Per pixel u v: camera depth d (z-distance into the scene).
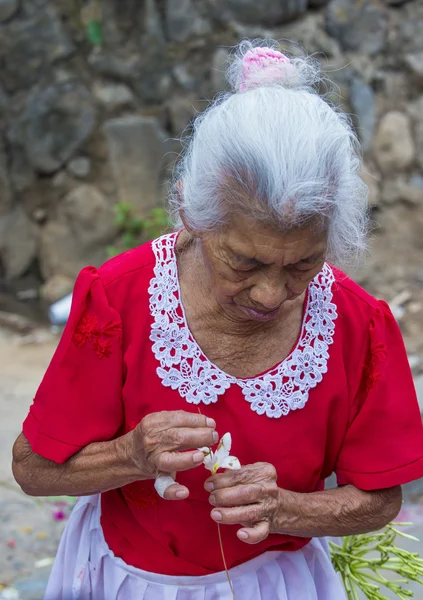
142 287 1.55
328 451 1.64
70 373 1.55
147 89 5.77
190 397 1.52
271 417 1.53
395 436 1.62
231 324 1.52
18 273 5.88
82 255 5.85
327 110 1.38
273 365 1.55
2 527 3.27
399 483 1.60
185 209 1.41
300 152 1.29
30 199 5.81
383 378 1.61
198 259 1.54
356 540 1.92
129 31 5.71
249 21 5.79
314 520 1.55
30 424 1.58
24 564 3.04
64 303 5.48
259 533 1.42
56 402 1.55
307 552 1.73
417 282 5.86
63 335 1.57
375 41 6.07
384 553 1.90
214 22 5.75
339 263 1.48
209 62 5.76
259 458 1.54
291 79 1.48
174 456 1.36
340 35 6.00
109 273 1.57
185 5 5.70
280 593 1.64
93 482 1.54
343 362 1.59
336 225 1.39
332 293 1.60
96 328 1.54
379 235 6.10
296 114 1.33
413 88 6.16
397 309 5.54
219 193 1.33
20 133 5.70
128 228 5.83
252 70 1.48
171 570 1.62
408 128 6.12
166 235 1.61
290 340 1.56
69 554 1.79
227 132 1.32
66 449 1.54
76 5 5.64
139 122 5.73
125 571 1.65
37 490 1.62
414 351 4.90
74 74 5.69
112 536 1.68
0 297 5.73
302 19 5.92
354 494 1.61
